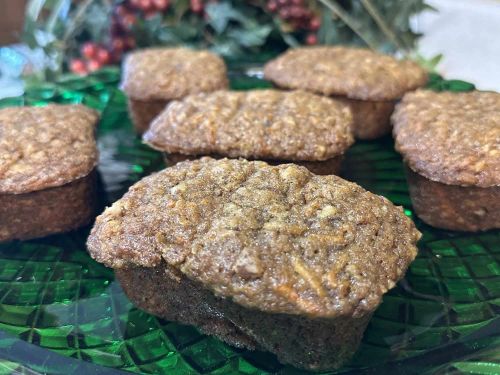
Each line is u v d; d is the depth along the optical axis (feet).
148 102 0.69
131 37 0.86
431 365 0.37
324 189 0.42
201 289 0.39
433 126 0.54
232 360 0.39
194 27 0.87
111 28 0.86
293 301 0.35
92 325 0.42
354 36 0.84
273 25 0.86
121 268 0.41
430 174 0.52
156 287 0.42
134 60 0.73
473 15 1.16
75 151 0.55
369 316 0.38
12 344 0.39
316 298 0.35
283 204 0.41
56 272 0.48
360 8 0.82
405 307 0.43
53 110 0.60
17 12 1.06
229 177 0.44
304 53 0.74
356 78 0.67
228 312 0.39
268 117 0.58
